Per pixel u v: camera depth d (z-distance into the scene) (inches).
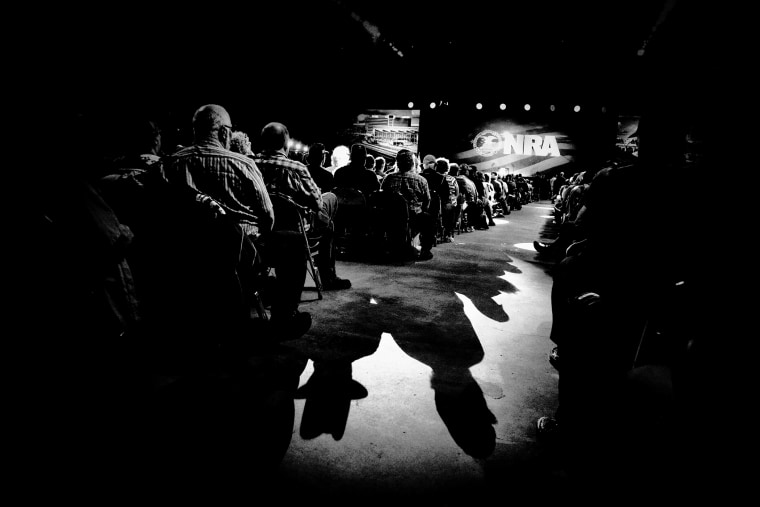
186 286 84.0
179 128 174.7
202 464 64.7
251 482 61.5
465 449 70.7
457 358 106.6
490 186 410.0
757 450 36.7
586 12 432.8
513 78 669.3
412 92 710.5
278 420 77.0
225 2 349.7
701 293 42.4
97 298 61.8
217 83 423.2
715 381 39.3
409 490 61.2
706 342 40.6
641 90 547.2
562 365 71.9
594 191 63.3
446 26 498.0
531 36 518.0
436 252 250.8
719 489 38.9
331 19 459.2
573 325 67.7
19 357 52.6
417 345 113.3
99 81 243.6
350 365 100.0
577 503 59.0
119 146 91.7
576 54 576.4
